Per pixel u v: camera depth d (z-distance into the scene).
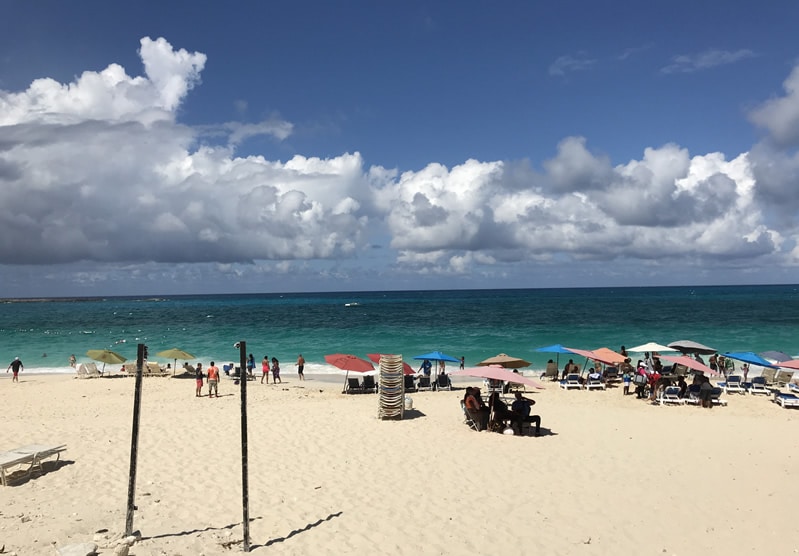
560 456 13.54
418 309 105.75
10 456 11.02
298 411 18.86
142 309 123.38
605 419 18.09
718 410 20.84
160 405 21.39
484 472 12.24
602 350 27.59
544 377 29.39
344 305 131.50
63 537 8.10
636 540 8.90
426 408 19.98
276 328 64.44
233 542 8.37
